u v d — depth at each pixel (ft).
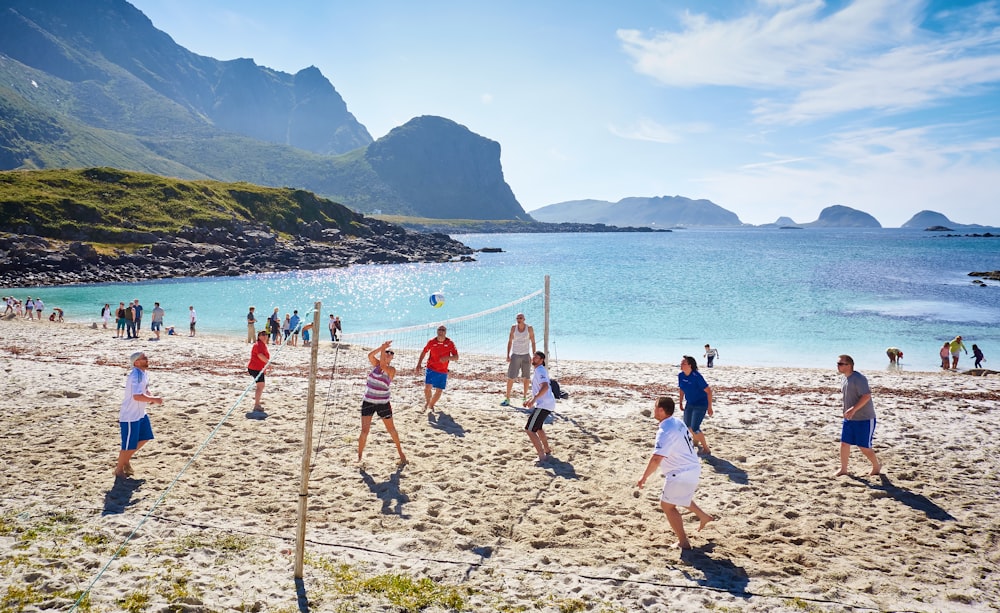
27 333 73.72
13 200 224.33
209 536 18.63
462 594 15.94
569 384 45.27
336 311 127.24
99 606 14.49
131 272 196.54
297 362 53.62
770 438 30.78
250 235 263.29
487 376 47.52
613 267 251.60
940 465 26.48
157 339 72.13
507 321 107.55
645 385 45.39
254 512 20.63
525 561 17.87
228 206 299.79
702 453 28.27
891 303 130.72
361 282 195.52
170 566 16.70
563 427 32.04
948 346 68.74
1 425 29.07
